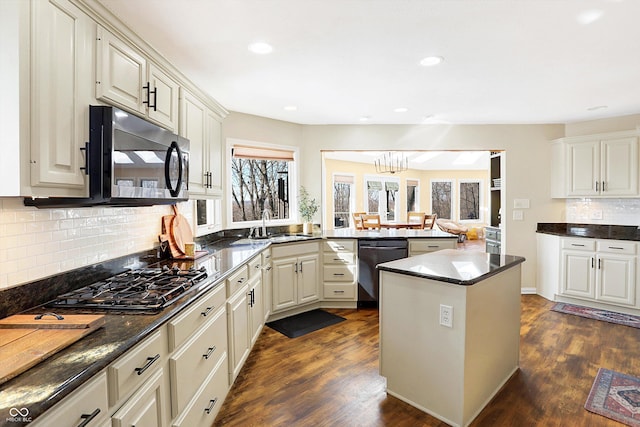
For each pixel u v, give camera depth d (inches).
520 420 79.9
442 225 388.5
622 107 150.3
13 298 55.6
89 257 74.7
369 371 103.1
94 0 56.7
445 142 183.2
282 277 144.9
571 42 88.7
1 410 30.8
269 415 82.2
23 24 45.0
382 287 91.7
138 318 54.1
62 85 51.5
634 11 73.8
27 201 58.4
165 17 75.5
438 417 81.1
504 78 115.3
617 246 151.0
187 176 91.1
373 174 371.9
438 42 88.7
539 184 182.1
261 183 176.4
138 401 48.8
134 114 71.2
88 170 56.6
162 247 102.6
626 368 103.4
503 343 94.7
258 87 124.0
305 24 79.2
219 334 81.4
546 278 176.2
